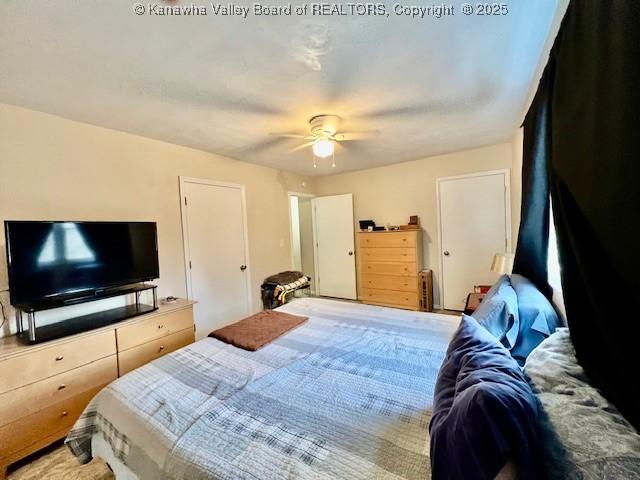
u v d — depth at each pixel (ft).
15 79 5.93
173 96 6.89
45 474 5.51
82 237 7.44
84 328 6.88
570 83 3.42
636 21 2.23
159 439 3.65
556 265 5.85
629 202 2.26
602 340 2.77
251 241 13.70
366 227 15.47
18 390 5.74
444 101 7.64
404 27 4.82
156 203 10.02
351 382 4.67
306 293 18.89
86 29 4.56
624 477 1.82
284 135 8.80
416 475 2.91
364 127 9.40
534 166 5.94
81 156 8.22
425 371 4.93
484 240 13.05
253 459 3.20
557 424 2.38
